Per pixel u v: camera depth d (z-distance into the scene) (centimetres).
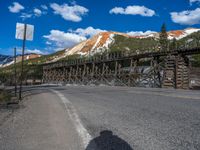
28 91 2480
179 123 659
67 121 705
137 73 4212
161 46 4084
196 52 3198
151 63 3909
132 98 1506
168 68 3491
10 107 1030
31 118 757
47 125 645
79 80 6688
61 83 7862
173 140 487
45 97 1647
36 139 497
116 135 531
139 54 4191
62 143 469
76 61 7294
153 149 430
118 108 998
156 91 2275
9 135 527
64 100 1402
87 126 631
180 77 3356
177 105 1077
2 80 6794
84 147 442
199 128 594
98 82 5653
